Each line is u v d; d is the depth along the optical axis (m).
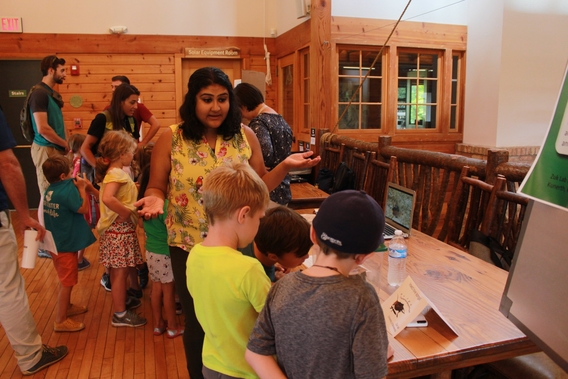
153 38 5.73
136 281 3.21
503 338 1.28
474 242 2.16
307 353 0.97
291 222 1.53
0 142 2.05
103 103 5.71
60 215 2.67
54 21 5.52
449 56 5.24
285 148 2.72
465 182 2.53
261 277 1.24
